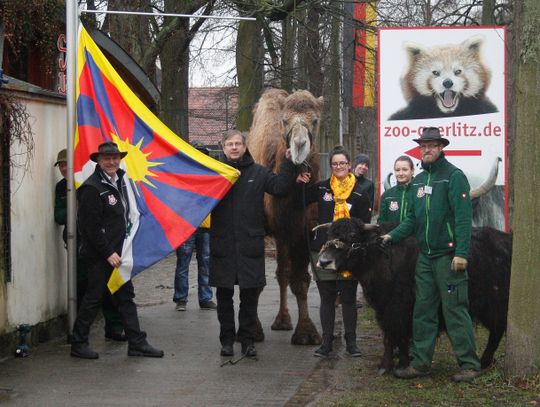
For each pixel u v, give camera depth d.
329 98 25.94
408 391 6.15
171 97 20.02
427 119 9.55
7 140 7.29
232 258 7.44
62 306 8.52
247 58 19.41
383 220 8.15
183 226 7.61
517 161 6.12
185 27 19.59
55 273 8.34
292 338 8.23
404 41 9.55
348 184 7.64
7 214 7.30
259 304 10.95
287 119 7.58
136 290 12.28
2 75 7.07
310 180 7.80
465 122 9.51
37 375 6.80
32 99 7.88
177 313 10.12
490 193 9.51
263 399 6.07
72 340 7.52
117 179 7.65
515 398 5.81
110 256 7.37
